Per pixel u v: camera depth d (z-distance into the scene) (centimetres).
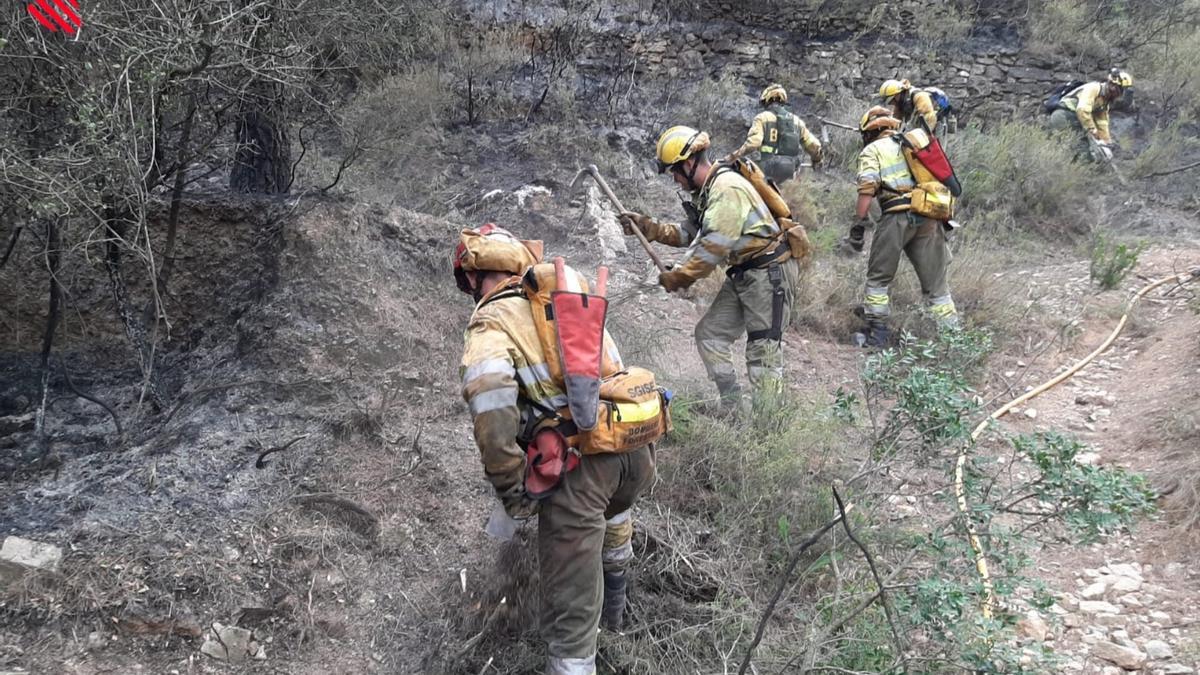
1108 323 622
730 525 357
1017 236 812
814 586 340
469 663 295
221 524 312
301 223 434
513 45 941
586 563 260
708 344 436
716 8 1050
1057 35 1108
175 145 407
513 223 671
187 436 353
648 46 1004
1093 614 341
